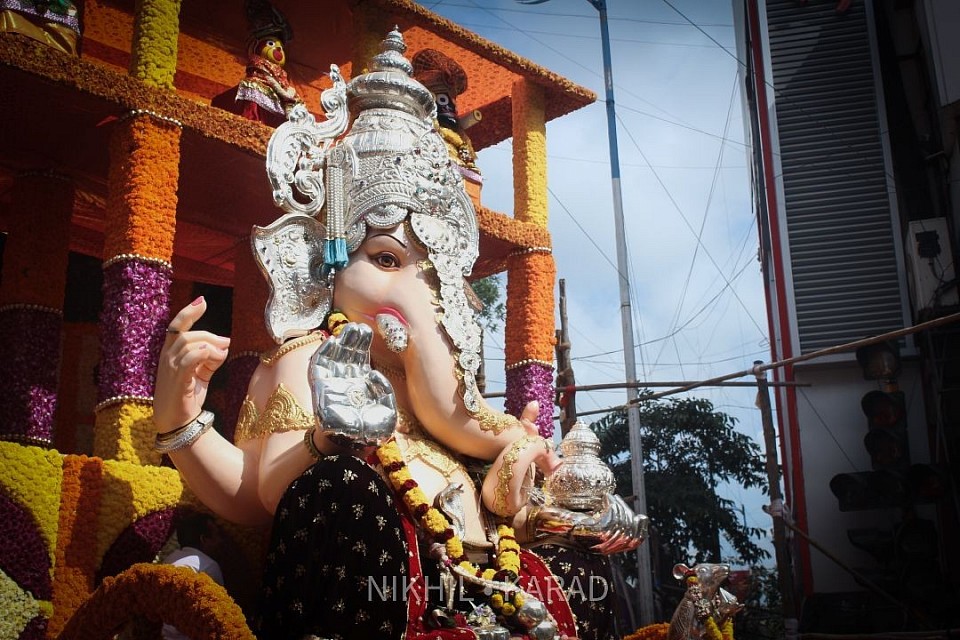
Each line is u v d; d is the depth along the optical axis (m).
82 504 4.61
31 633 4.30
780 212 12.23
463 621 4.28
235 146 5.91
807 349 11.80
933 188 11.65
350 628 3.87
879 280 11.82
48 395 5.84
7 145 6.04
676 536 13.63
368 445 4.21
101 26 7.83
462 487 4.80
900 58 12.23
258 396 4.72
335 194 5.07
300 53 8.58
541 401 7.32
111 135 5.61
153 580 3.79
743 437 14.10
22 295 5.94
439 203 5.17
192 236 7.58
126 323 5.15
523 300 7.51
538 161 8.02
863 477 10.78
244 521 4.61
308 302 4.99
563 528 5.47
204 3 8.08
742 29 13.63
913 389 11.41
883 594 10.27
